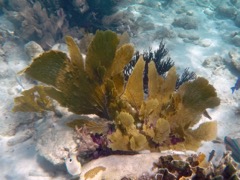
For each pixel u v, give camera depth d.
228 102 1.49
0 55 1.57
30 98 1.00
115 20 1.96
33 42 1.51
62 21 1.73
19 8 1.84
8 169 0.91
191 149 0.77
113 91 0.76
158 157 0.68
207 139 0.78
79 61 0.75
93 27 1.86
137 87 0.80
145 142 0.71
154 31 2.19
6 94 1.32
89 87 0.79
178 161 0.58
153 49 1.95
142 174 0.62
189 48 2.10
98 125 0.81
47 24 1.69
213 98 0.82
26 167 0.90
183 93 0.84
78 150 0.77
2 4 1.96
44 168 0.89
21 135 1.05
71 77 0.77
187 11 2.77
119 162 0.67
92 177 0.63
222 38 2.37
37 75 0.74
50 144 0.83
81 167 0.72
